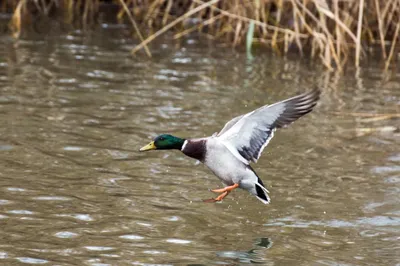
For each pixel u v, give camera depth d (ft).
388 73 59.82
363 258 29.73
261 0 64.34
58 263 27.40
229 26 66.69
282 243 30.91
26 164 37.73
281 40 64.64
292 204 35.32
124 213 32.91
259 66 60.29
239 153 31.42
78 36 66.80
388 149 43.04
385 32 64.80
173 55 62.54
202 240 30.66
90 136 42.57
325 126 46.73
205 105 49.32
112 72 56.39
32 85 51.62
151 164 39.42
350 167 40.19
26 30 67.41
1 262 27.14
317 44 64.69
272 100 50.90
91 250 28.78
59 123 44.29
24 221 31.17
